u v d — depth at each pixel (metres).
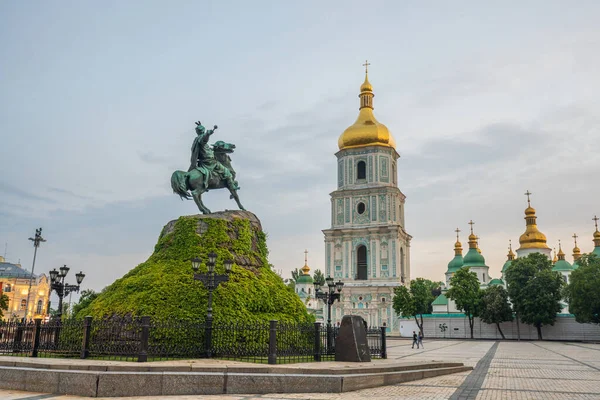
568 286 60.28
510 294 65.88
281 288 25.97
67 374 14.52
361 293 76.00
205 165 27.44
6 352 19.97
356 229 77.81
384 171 80.31
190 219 25.55
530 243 87.12
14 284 82.50
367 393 15.23
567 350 40.97
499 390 16.31
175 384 14.59
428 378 19.27
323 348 22.50
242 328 19.78
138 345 19.78
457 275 71.38
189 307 21.55
